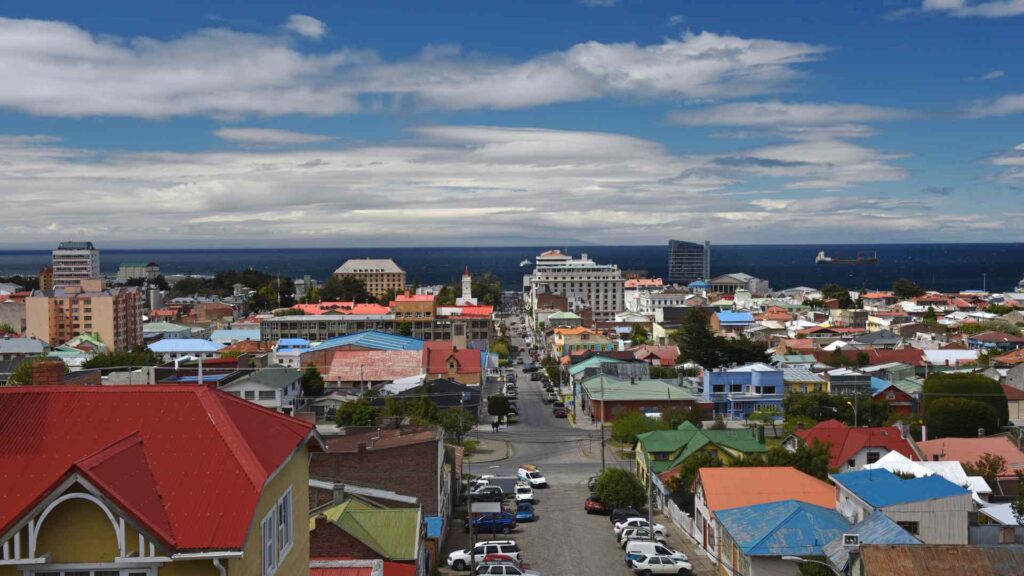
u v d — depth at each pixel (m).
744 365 149.25
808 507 55.84
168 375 117.88
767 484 63.31
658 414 114.81
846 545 39.38
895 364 143.88
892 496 52.81
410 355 153.25
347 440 73.50
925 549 35.91
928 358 157.12
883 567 35.06
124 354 151.62
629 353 169.38
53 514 17.45
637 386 130.38
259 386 119.69
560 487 89.25
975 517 51.34
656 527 68.75
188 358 163.25
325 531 45.69
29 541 17.27
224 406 21.17
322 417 123.94
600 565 61.94
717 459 77.06
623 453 105.44
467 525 73.19
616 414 126.56
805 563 46.56
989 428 99.31
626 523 69.44
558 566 61.78
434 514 66.00
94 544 17.53
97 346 185.12
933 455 78.12
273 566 20.80
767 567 51.25
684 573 58.78
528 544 68.06
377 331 181.75
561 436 118.12
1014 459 76.38
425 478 66.00
